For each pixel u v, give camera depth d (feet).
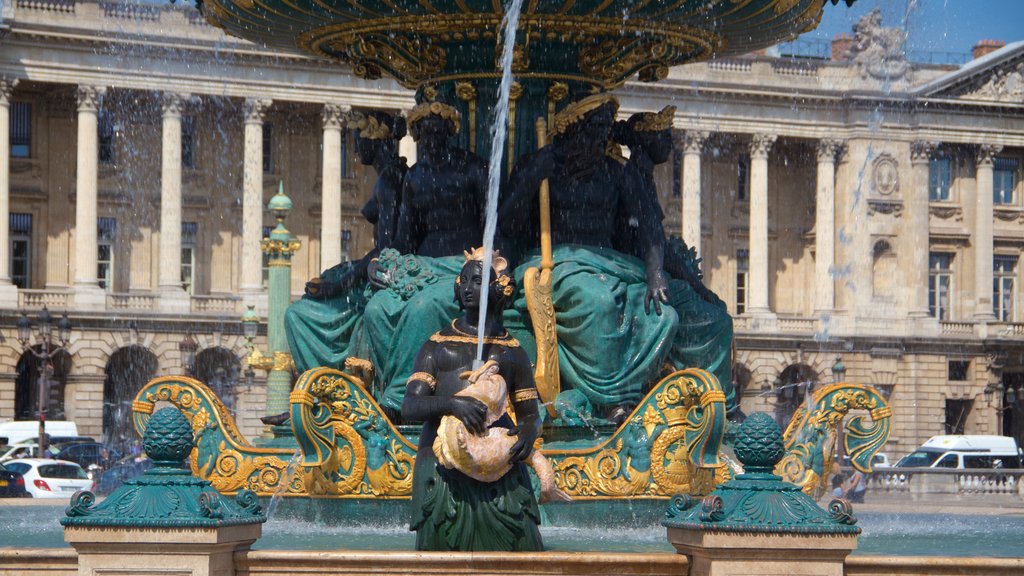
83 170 245.04
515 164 37.93
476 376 24.38
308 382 32.14
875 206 287.48
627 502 32.89
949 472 127.34
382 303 36.52
